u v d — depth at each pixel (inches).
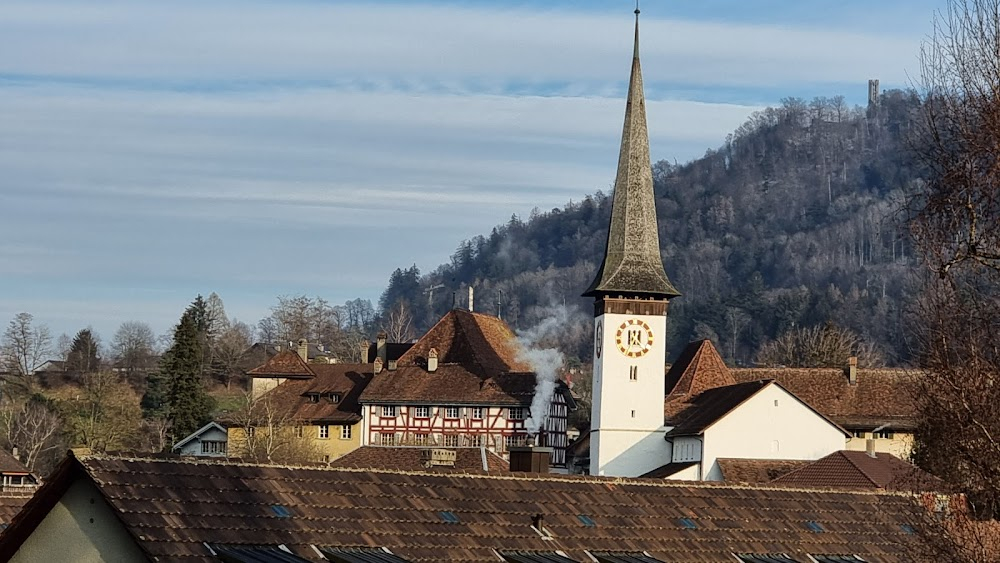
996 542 1889.8
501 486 2160.4
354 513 1941.4
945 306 1925.4
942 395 1919.3
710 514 2314.2
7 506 2156.7
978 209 1847.9
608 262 6146.7
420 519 1993.1
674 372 6673.2
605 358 6053.2
